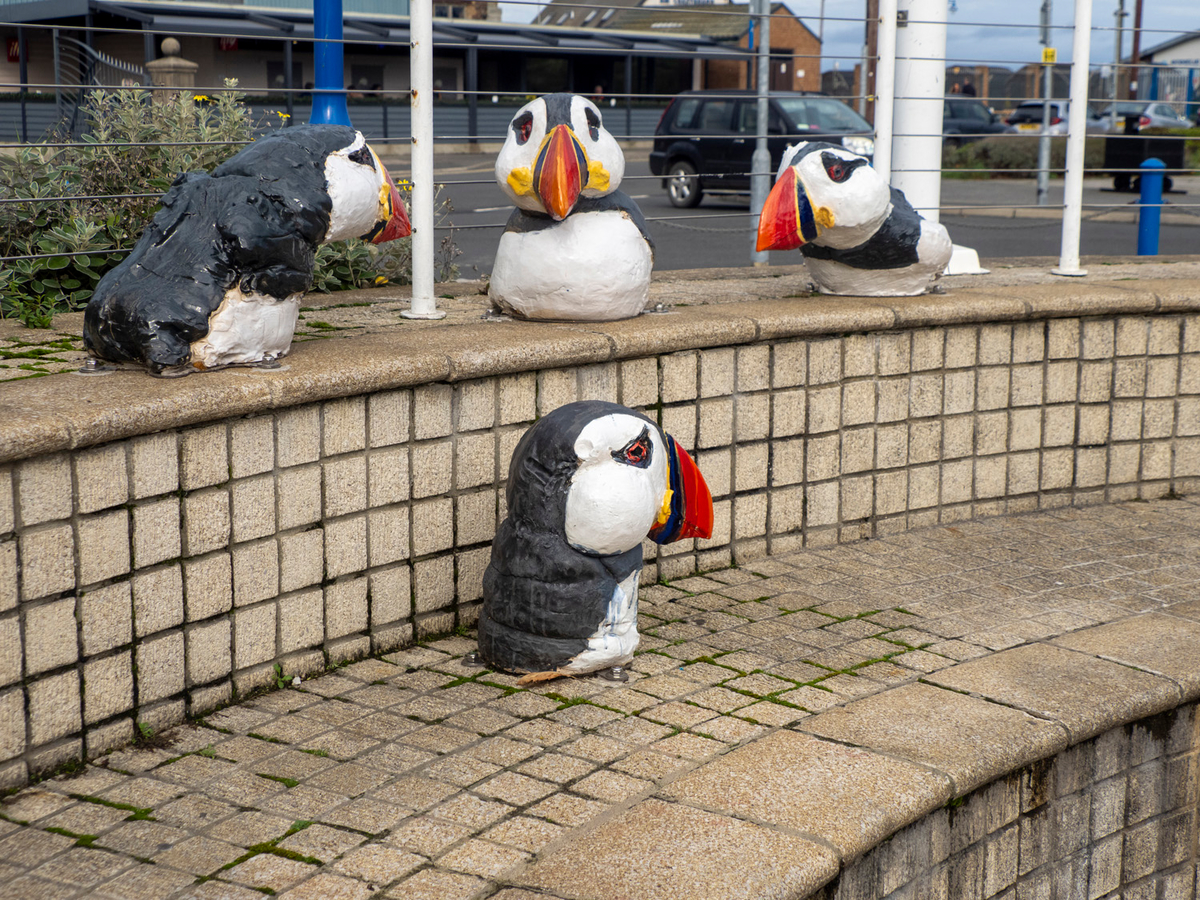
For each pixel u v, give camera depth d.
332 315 5.61
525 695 3.93
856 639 4.51
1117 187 24.45
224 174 4.02
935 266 6.00
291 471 3.87
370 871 2.87
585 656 3.99
